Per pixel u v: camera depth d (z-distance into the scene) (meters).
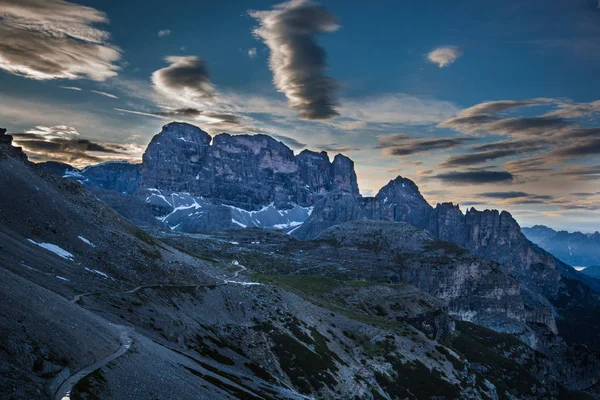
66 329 63.81
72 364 57.28
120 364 64.50
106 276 126.50
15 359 49.81
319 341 180.88
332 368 162.00
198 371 92.19
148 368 70.06
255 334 156.88
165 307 129.50
